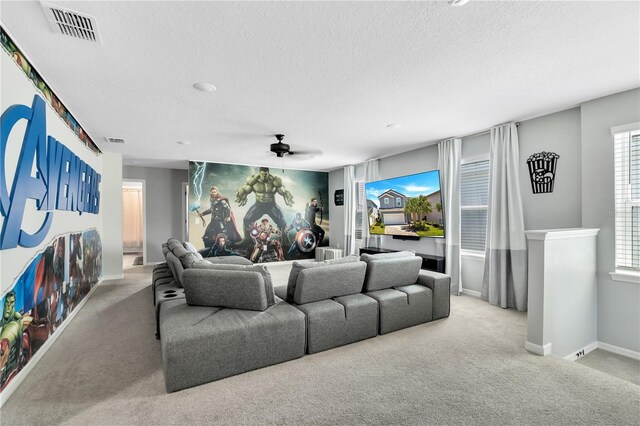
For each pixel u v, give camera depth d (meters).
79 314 3.62
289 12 1.79
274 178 7.58
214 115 3.66
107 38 2.04
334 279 2.82
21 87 2.19
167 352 1.99
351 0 1.69
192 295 2.51
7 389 1.96
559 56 2.32
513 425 1.72
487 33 2.02
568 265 2.80
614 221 3.02
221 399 1.94
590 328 3.05
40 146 2.50
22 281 2.19
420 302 3.25
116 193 5.74
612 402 1.92
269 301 2.64
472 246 4.64
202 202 6.75
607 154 3.07
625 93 2.96
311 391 2.03
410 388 2.07
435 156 5.13
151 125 4.04
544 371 2.29
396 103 3.29
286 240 7.73
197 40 2.08
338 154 5.98
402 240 5.74
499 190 4.05
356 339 2.80
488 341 2.84
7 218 1.95
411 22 1.90
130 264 7.63
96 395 1.99
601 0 1.71
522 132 3.89
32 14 1.79
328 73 2.58
